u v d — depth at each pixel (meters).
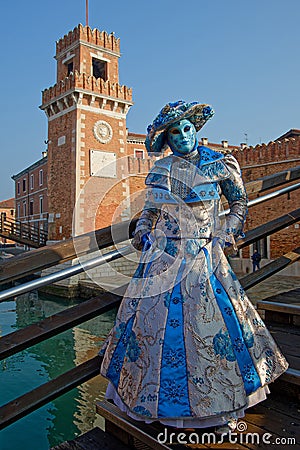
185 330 1.79
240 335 1.86
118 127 22.95
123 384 1.86
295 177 3.04
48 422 5.89
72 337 11.39
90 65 22.83
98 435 2.09
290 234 17.41
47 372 8.56
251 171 18.69
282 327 3.05
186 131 2.05
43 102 23.97
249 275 2.99
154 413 1.69
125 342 1.96
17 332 1.96
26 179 42.81
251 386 1.79
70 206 21.64
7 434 5.52
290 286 14.89
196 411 1.67
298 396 2.12
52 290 19.30
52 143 23.47
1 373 8.50
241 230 2.09
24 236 26.12
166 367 1.75
